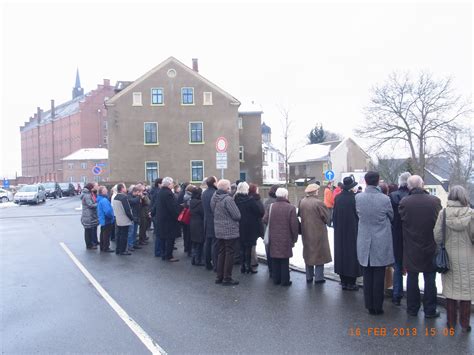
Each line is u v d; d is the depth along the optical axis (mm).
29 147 114938
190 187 12273
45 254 13422
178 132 42531
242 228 10141
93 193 14539
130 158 41781
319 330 6402
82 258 12648
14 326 6812
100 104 88562
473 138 43688
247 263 10273
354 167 65188
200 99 42875
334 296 8172
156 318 7074
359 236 7082
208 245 10805
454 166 45281
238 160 43125
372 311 7090
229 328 6551
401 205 6891
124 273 10516
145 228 15266
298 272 10188
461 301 6270
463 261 6215
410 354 5520
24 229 20516
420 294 7547
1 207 38906
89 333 6449
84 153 83938
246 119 47844
